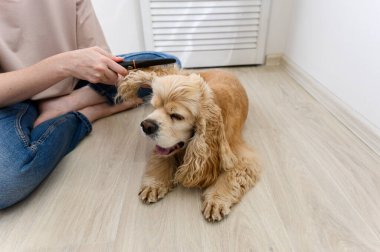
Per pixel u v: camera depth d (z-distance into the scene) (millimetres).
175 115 715
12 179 711
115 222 746
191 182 788
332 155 992
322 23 1368
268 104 1369
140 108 1346
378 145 1004
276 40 1842
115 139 1109
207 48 1818
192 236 702
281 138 1091
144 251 668
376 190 833
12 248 685
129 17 1714
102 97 1205
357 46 1110
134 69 887
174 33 1757
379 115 1011
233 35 1782
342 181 869
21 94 840
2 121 800
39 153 782
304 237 691
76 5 1146
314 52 1459
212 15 1710
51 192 848
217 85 882
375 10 999
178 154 896
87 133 1115
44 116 1041
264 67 1884
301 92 1508
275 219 741
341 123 1202
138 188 857
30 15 988
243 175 822
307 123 1202
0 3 923
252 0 1672
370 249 661
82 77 867
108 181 889
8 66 949
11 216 771
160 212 773
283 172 907
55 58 850
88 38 1204
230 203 758
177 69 901
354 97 1146
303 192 827
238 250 664
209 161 775
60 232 722
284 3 1718
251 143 1058
